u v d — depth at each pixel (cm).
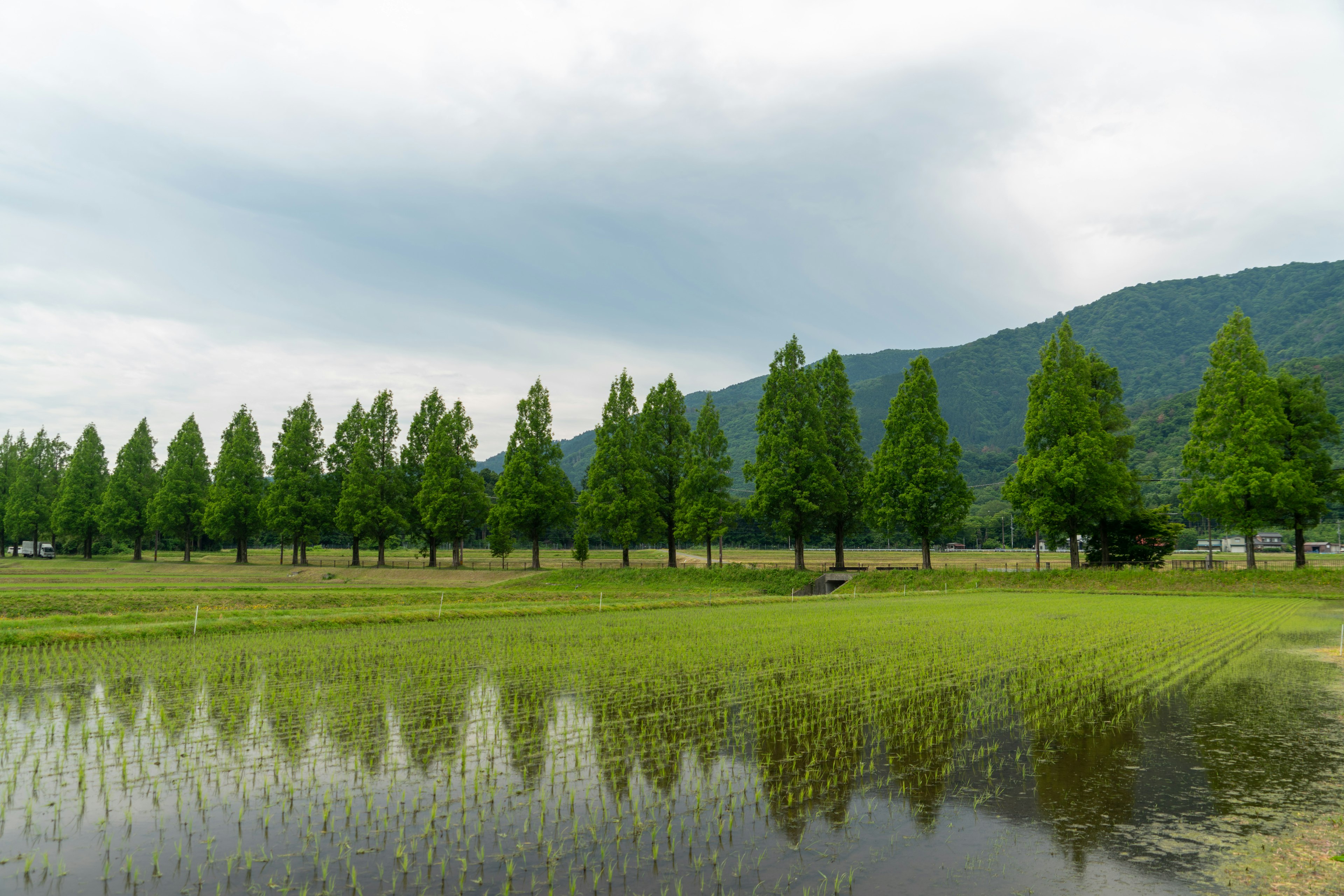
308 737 1228
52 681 1714
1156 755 1166
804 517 5800
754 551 14450
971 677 1795
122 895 686
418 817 888
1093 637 2511
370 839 821
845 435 6194
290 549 12094
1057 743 1233
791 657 2089
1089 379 5466
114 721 1330
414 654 2144
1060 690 1648
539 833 840
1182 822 892
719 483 6159
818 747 1198
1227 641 2406
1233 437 4816
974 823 887
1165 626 2855
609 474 6494
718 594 5350
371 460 7394
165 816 886
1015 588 5228
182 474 8131
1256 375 4772
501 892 697
